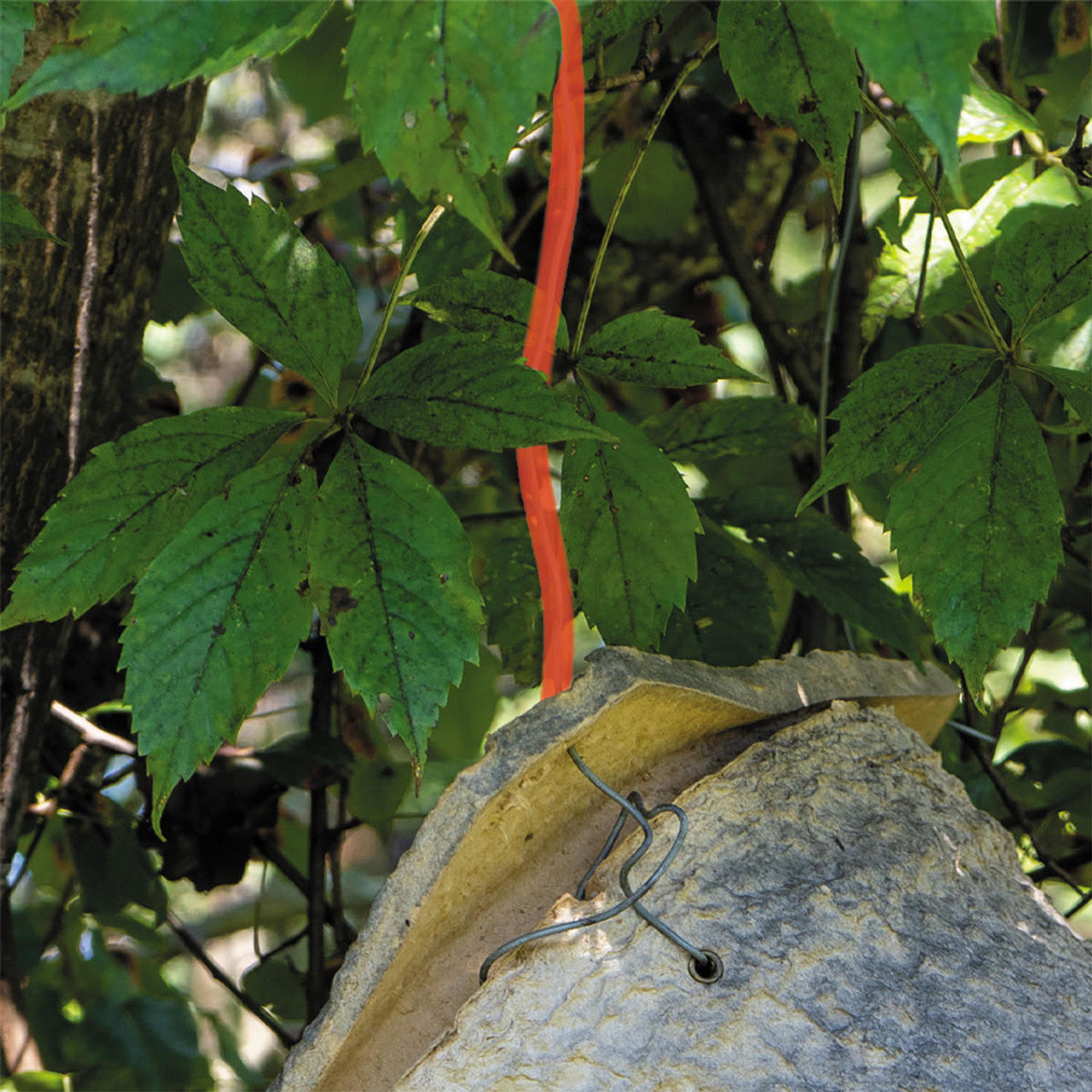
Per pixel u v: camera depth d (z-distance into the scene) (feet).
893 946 2.87
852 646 4.34
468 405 2.66
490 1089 2.60
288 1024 6.52
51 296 3.95
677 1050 2.65
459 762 6.07
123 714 5.78
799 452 5.52
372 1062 2.66
